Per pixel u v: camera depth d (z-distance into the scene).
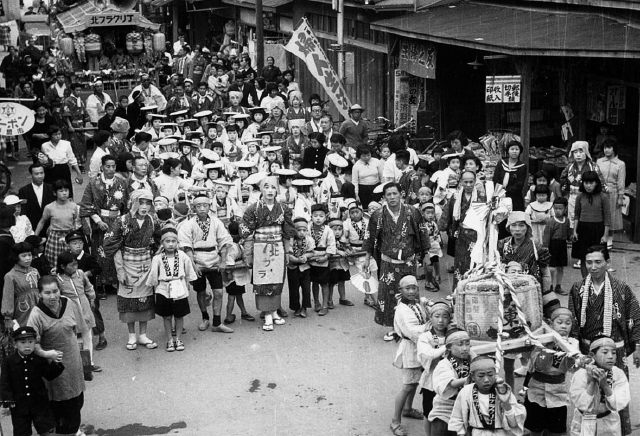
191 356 11.91
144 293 12.06
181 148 18.16
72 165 18.52
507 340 8.72
